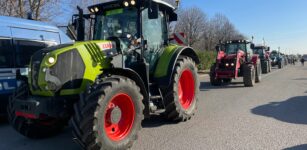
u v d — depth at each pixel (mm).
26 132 5797
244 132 6168
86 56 5262
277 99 9992
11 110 5598
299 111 8055
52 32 9117
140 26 6301
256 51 23703
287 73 23797
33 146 5656
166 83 6480
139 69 6062
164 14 7242
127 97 5145
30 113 4891
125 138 5105
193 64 7445
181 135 6043
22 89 5488
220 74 14430
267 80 17094
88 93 4719
